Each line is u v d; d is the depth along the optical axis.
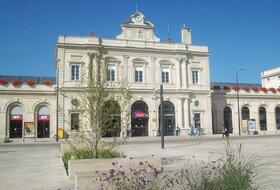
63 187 10.48
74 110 15.30
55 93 44.38
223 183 6.83
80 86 18.00
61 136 40.41
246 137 40.12
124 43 46.81
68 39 44.28
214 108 52.78
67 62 44.03
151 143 32.03
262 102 56.28
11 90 43.06
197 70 50.44
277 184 9.52
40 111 44.25
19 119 43.38
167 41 49.97
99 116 14.21
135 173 7.11
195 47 50.62
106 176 7.82
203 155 18.91
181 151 22.00
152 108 46.88
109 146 17.02
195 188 7.15
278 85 71.31
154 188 6.70
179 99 48.09
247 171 7.34
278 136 41.94
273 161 15.07
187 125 48.03
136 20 48.00
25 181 11.57
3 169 14.61
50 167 15.06
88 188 7.86
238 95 54.38
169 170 9.00
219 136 44.44
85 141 16.94
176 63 49.06
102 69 17.86
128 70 46.69
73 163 11.78
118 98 15.59
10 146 31.44
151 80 47.47
